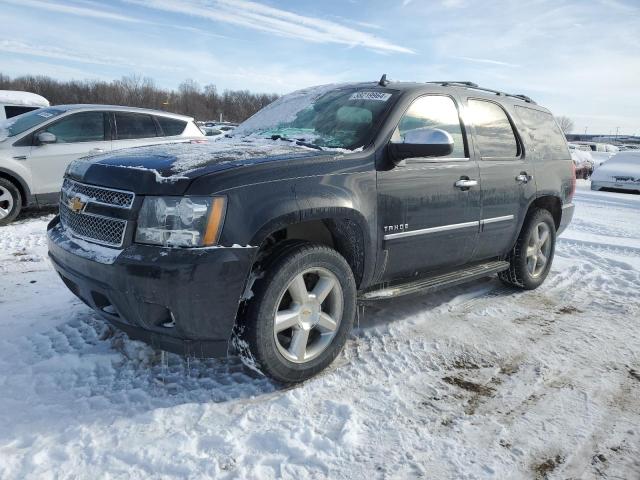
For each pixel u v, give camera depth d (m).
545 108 5.23
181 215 2.48
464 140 3.94
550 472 2.28
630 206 13.09
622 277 5.44
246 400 2.73
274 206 2.67
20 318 3.63
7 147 6.91
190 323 2.52
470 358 3.36
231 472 2.17
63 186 3.23
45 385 2.78
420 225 3.49
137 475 2.13
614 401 2.90
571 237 7.85
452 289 4.79
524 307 4.40
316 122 3.69
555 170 4.92
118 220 2.60
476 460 2.33
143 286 2.45
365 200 3.11
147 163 2.77
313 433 2.43
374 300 3.34
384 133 3.32
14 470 2.11
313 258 2.84
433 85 3.91
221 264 2.48
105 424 2.46
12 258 5.26
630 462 2.38
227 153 2.97
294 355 2.87
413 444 2.42
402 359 3.29
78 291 2.93
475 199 3.90
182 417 2.54
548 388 3.02
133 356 3.11
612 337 3.81
